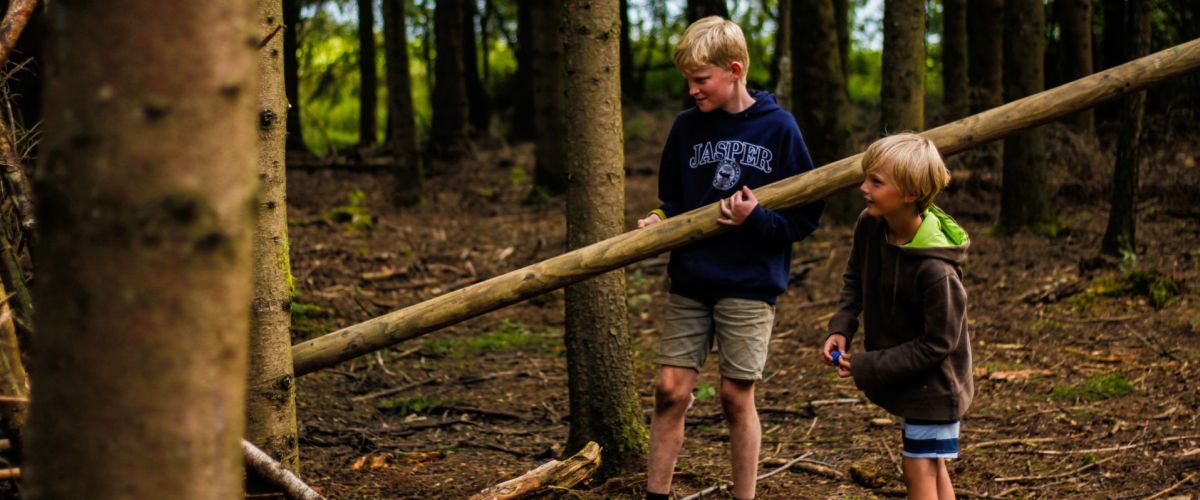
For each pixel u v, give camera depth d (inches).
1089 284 280.2
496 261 370.3
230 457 48.4
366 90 707.4
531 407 206.8
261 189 113.4
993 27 415.8
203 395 46.6
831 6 394.9
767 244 124.3
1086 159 402.9
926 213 110.7
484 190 546.3
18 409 99.0
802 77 398.6
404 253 373.7
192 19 44.6
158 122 44.2
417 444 179.5
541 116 513.0
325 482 154.3
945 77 434.9
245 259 48.1
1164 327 241.3
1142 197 378.9
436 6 639.8
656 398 130.0
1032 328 249.6
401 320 120.2
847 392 209.0
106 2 43.8
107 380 45.2
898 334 113.3
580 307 152.6
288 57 639.1
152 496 46.0
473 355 253.9
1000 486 146.0
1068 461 156.2
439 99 641.6
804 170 125.4
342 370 233.9
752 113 125.9
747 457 128.7
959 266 110.2
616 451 151.6
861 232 118.4
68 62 44.6
